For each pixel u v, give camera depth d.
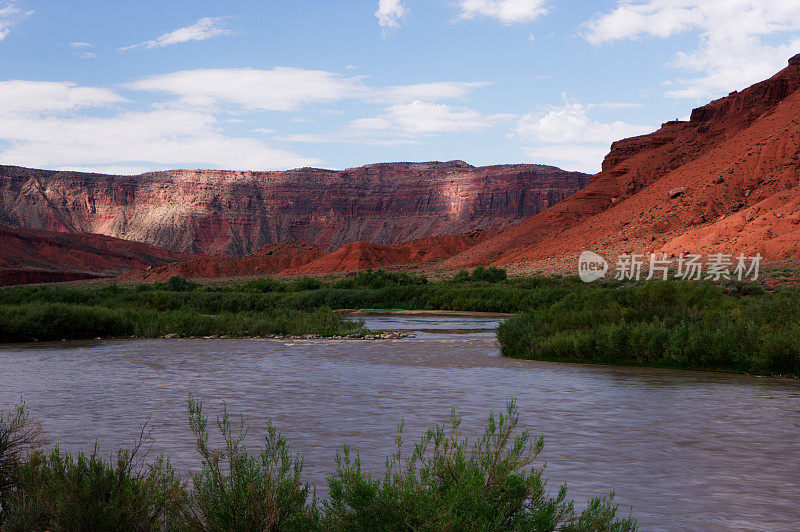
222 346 25.41
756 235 84.06
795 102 130.62
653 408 11.68
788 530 5.62
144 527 5.27
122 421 10.56
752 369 16.67
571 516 5.56
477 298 60.62
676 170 138.25
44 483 5.55
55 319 29.31
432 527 4.62
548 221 151.38
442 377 16.11
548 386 14.51
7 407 11.95
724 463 7.89
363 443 8.95
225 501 5.05
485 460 5.39
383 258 196.50
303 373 17.00
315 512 5.10
